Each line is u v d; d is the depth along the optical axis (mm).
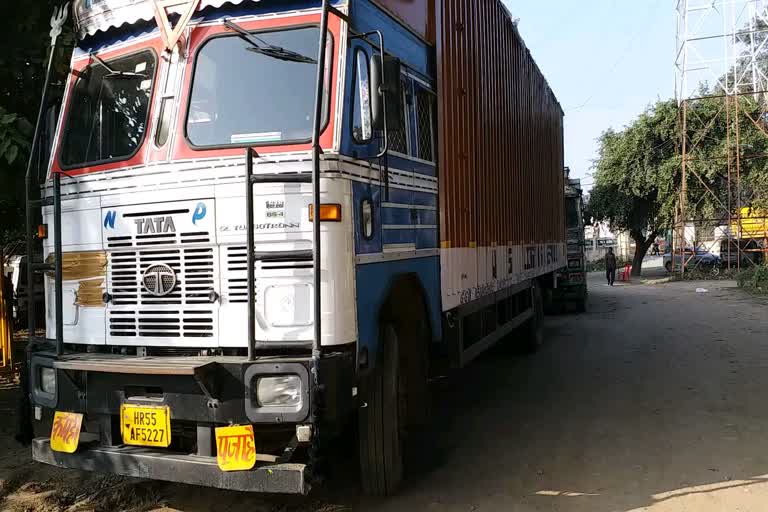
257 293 3852
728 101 27438
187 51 4293
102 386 4000
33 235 4684
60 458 4133
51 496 4762
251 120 4074
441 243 5680
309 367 3598
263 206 3869
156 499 4715
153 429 3850
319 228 3650
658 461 5395
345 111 4035
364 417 4648
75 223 4410
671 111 29844
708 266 33938
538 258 11023
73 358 4105
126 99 4465
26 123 5516
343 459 5602
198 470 3727
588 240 57656
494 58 8008
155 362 3766
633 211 33562
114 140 4430
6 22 5895
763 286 22062
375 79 4039
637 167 31219
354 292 3996
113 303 4230
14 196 6027
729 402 7223
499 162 8156
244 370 3643
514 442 6004
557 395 7801
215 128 4109
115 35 4664
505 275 8328
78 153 4602
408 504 4605
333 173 3867
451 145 6086
